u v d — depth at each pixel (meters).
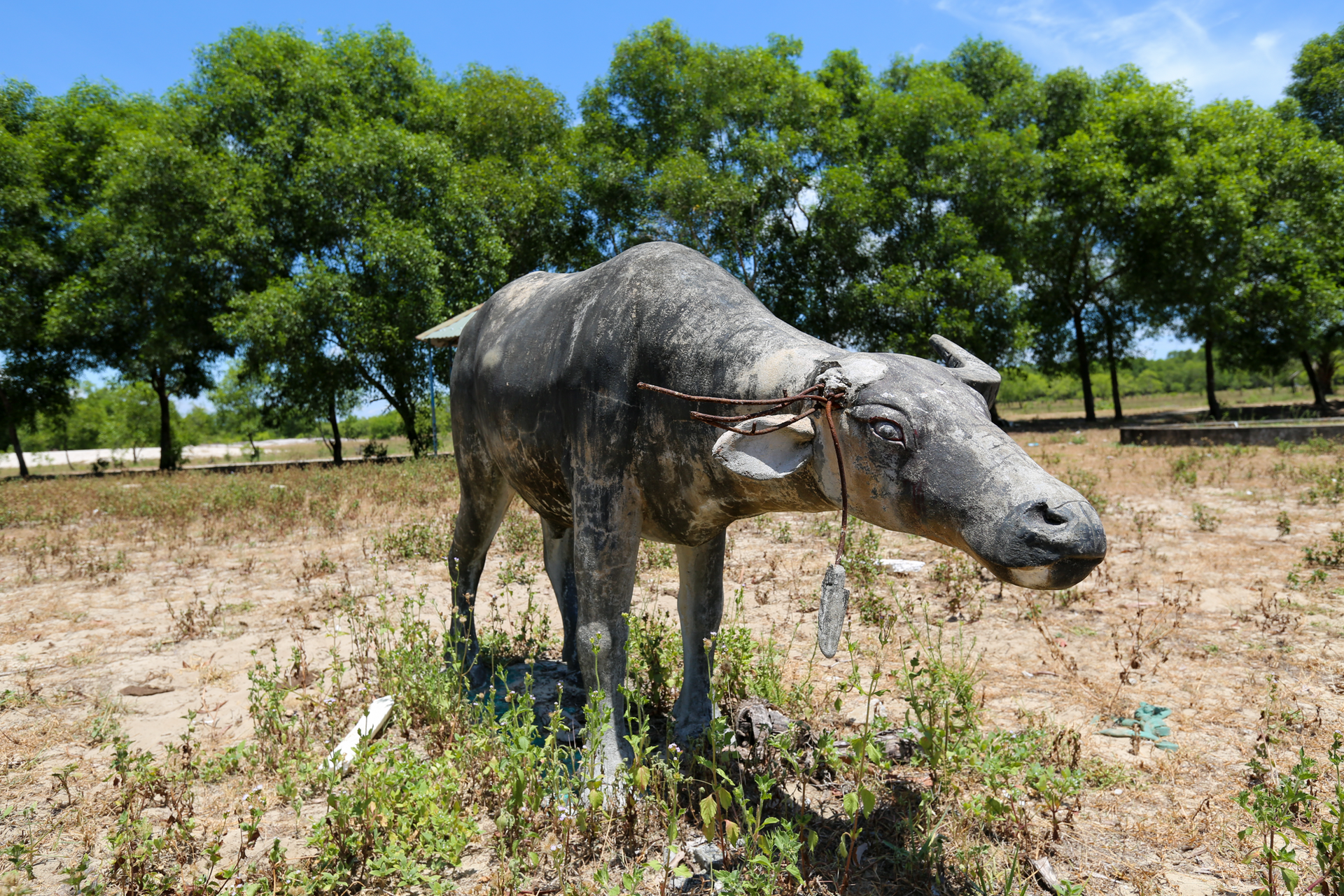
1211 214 26.20
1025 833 2.94
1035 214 29.09
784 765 3.47
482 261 23.17
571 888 2.71
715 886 2.63
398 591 6.96
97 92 28.47
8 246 23.84
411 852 2.92
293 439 66.25
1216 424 19.02
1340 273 27.84
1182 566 7.02
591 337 3.37
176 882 2.83
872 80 32.06
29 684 4.71
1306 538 7.92
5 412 25.30
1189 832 3.05
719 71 26.73
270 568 8.00
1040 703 4.25
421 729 4.05
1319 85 33.53
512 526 9.51
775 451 2.73
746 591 6.60
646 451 3.28
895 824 3.09
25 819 3.34
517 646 5.22
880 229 26.62
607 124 27.50
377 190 23.14
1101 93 31.06
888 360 2.71
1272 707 4.12
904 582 6.81
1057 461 14.41
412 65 27.88
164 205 22.47
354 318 21.83
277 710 3.96
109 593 7.11
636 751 2.96
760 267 28.08
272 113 24.94
